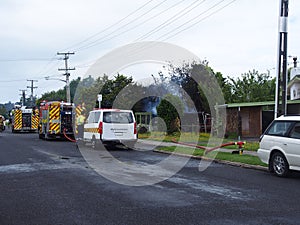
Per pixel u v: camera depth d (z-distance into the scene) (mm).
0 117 54406
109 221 6812
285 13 16578
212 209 7676
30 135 40656
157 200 8516
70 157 17234
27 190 9688
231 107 30547
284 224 6609
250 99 44375
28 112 48469
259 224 6605
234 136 29750
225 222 6730
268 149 12438
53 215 7258
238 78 47000
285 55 16562
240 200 8523
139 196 8938
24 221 6867
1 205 8133
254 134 30359
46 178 11477
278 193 9312
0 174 12266
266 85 48281
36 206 7992
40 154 18578
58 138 32062
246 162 14656
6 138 33781
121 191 9539
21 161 15688
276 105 17125
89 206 7957
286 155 11703
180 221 6797
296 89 37031
